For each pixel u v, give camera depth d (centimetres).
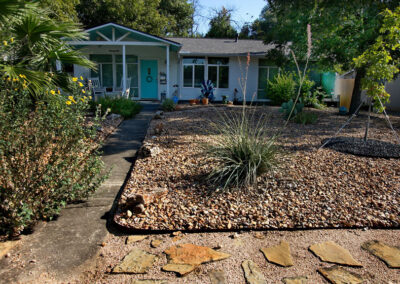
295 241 289
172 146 597
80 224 321
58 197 333
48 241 287
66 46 584
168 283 233
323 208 341
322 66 1127
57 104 341
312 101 1402
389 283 229
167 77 1361
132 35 1429
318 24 987
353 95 1164
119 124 870
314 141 647
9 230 287
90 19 2025
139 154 548
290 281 234
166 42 1330
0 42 447
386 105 1450
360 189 383
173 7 2488
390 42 561
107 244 287
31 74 430
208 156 443
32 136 319
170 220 322
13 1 400
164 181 418
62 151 337
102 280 238
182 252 273
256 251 275
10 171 294
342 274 240
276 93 1448
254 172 390
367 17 936
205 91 1516
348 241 288
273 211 337
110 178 449
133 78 1602
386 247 276
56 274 242
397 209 335
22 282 231
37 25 488
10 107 330
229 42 1759
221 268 251
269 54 1204
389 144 582
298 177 416
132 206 342
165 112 1141
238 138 432
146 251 276
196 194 376
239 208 343
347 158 501
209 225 313
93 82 1354
